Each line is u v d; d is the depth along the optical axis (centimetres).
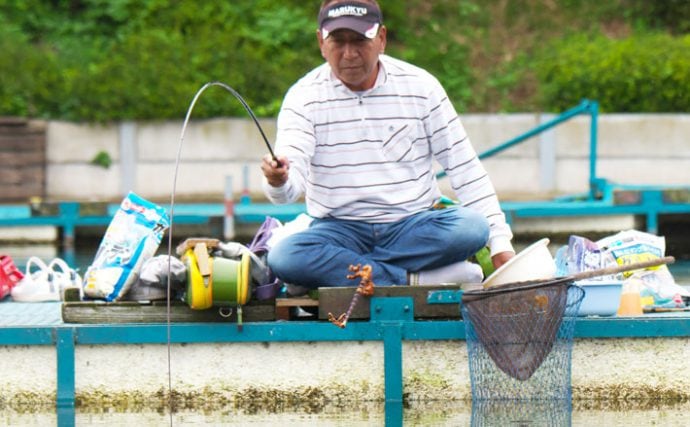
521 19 3544
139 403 1055
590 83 3136
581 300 1001
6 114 3027
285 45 3359
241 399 1057
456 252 1058
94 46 3366
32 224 2345
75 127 3000
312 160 1060
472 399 992
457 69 3375
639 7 3562
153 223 1074
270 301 1062
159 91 3017
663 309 1124
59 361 1050
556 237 2345
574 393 1062
